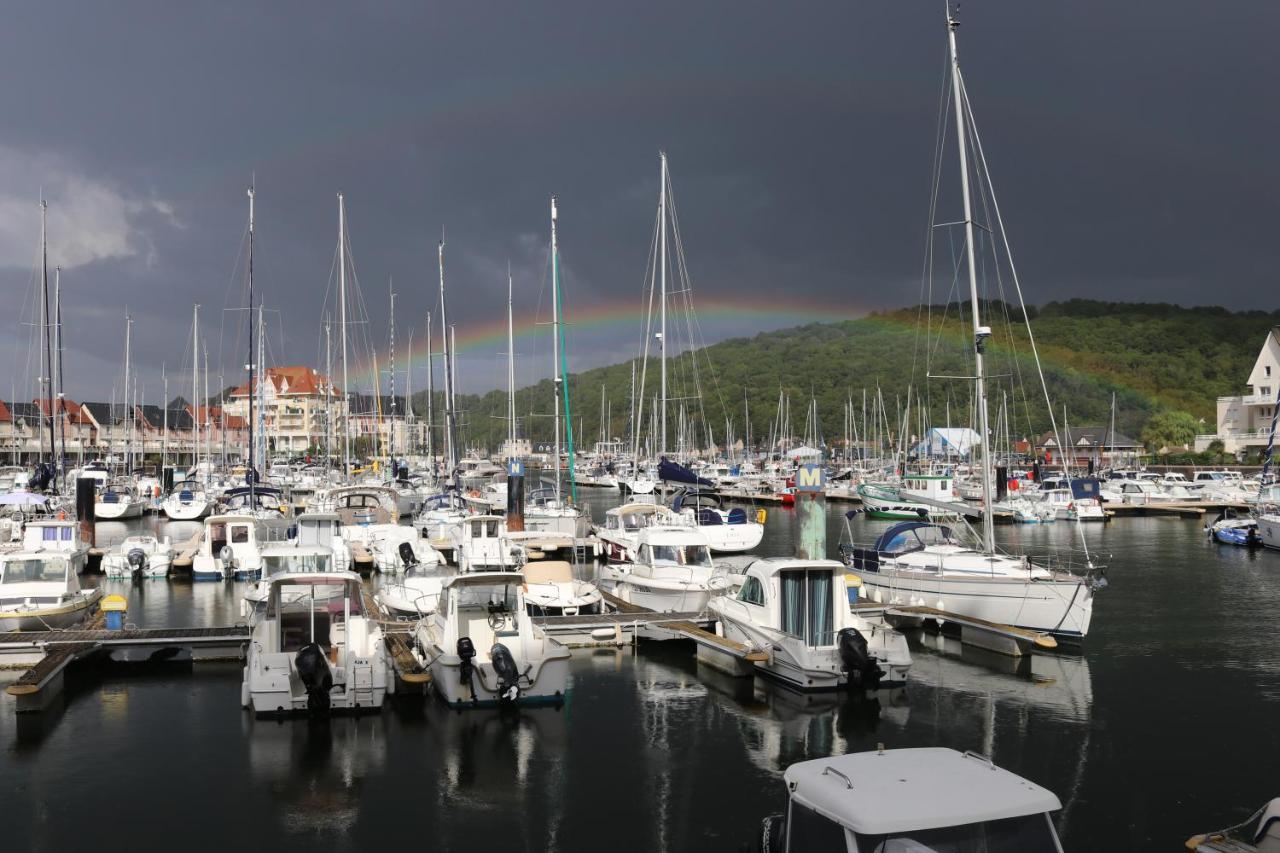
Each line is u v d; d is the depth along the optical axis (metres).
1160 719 21.34
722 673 25.62
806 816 8.98
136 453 142.25
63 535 41.84
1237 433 125.12
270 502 69.25
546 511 56.78
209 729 20.25
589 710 22.00
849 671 23.33
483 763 18.34
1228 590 39.38
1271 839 11.27
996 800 8.46
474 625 23.41
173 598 36.62
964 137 33.31
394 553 43.66
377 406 95.69
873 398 171.75
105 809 16.09
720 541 51.75
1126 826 15.55
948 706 22.44
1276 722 21.11
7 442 132.38
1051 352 189.62
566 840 14.93
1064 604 28.30
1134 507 81.56
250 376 59.19
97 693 23.14
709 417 180.38
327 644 23.47
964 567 31.55
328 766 18.11
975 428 108.31
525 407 126.25
